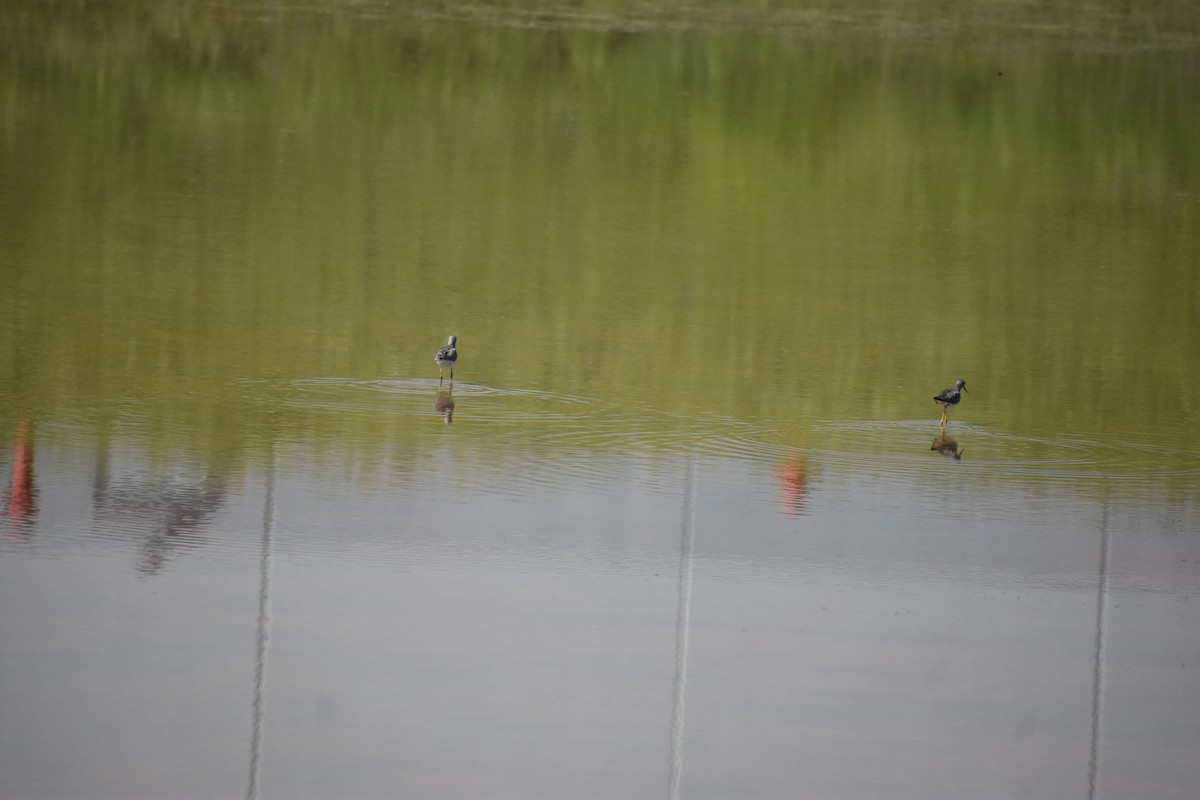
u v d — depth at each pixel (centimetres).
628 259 3034
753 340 2519
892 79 4472
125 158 3550
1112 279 3108
